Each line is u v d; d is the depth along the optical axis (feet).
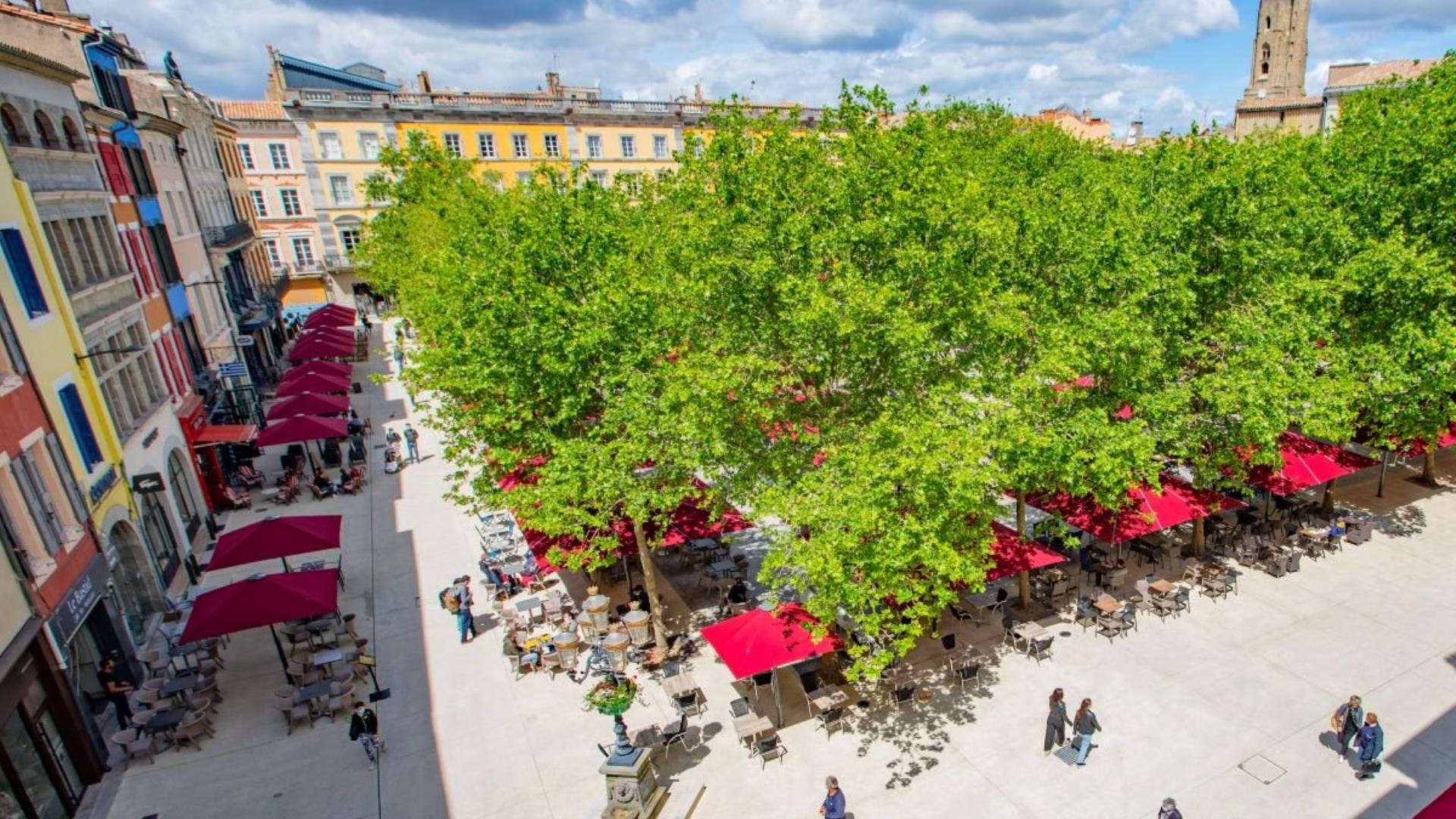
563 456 54.85
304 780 50.19
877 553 44.52
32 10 85.10
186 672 59.77
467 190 125.29
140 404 77.87
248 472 101.96
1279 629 60.18
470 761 51.13
